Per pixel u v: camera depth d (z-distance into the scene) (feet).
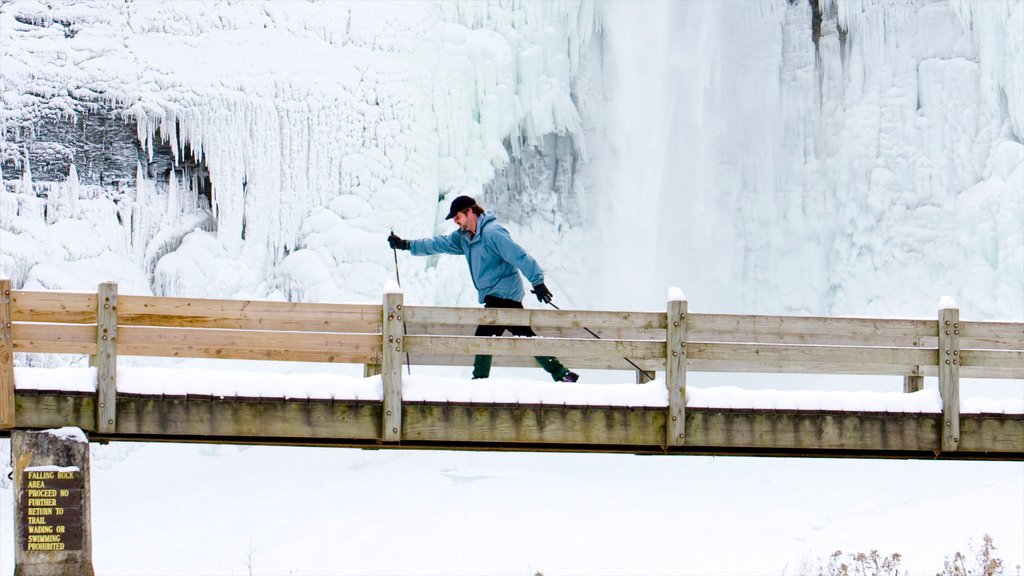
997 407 48.91
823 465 88.02
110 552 65.67
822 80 109.70
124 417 44.65
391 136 93.30
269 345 46.09
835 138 108.37
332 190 92.02
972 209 102.47
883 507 76.18
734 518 73.46
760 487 81.46
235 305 45.91
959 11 104.47
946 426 48.16
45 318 44.83
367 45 94.53
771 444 47.42
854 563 63.21
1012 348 49.16
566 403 46.52
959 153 104.37
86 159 88.48
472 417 46.09
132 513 73.15
